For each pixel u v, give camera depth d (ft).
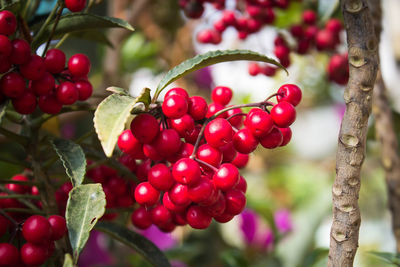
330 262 0.96
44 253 0.99
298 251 1.77
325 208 1.95
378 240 3.09
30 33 1.07
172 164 0.99
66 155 1.02
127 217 1.17
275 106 0.97
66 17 1.07
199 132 0.98
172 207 0.98
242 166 1.05
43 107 1.03
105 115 0.88
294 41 1.51
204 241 1.99
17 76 1.00
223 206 0.97
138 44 2.32
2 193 1.16
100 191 0.95
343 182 0.94
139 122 0.93
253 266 1.77
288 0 1.49
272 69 1.50
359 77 0.93
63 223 1.00
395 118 1.54
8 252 0.98
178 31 2.21
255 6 1.47
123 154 1.12
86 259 2.01
